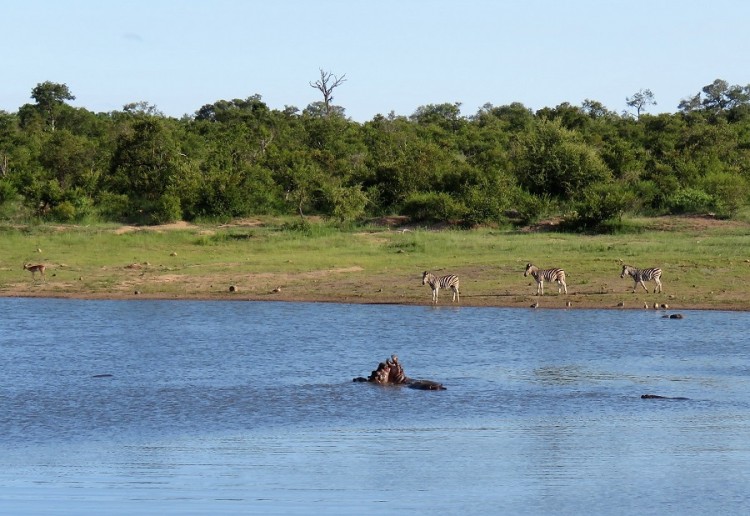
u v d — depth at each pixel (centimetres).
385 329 4703
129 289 6103
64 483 2277
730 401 3162
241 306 5528
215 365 3897
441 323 4838
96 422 2958
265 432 2828
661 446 2588
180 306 5562
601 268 6150
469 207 8625
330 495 2152
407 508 2062
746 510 2044
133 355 4119
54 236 7994
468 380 3541
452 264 6494
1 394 3366
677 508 2052
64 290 6100
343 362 3934
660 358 3909
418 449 2591
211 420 2983
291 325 4866
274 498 2136
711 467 2377
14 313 5359
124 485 2250
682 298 5338
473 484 2245
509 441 2667
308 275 6350
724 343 4212
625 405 3122
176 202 8988
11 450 2633
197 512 2022
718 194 8738
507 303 5378
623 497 2131
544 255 6700
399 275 6247
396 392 3359
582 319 4872
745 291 5491
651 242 7181
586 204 8156
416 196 9050
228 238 7881
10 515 1997
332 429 2856
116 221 9175
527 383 3475
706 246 6838
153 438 2764
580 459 2470
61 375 3712
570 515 2012
